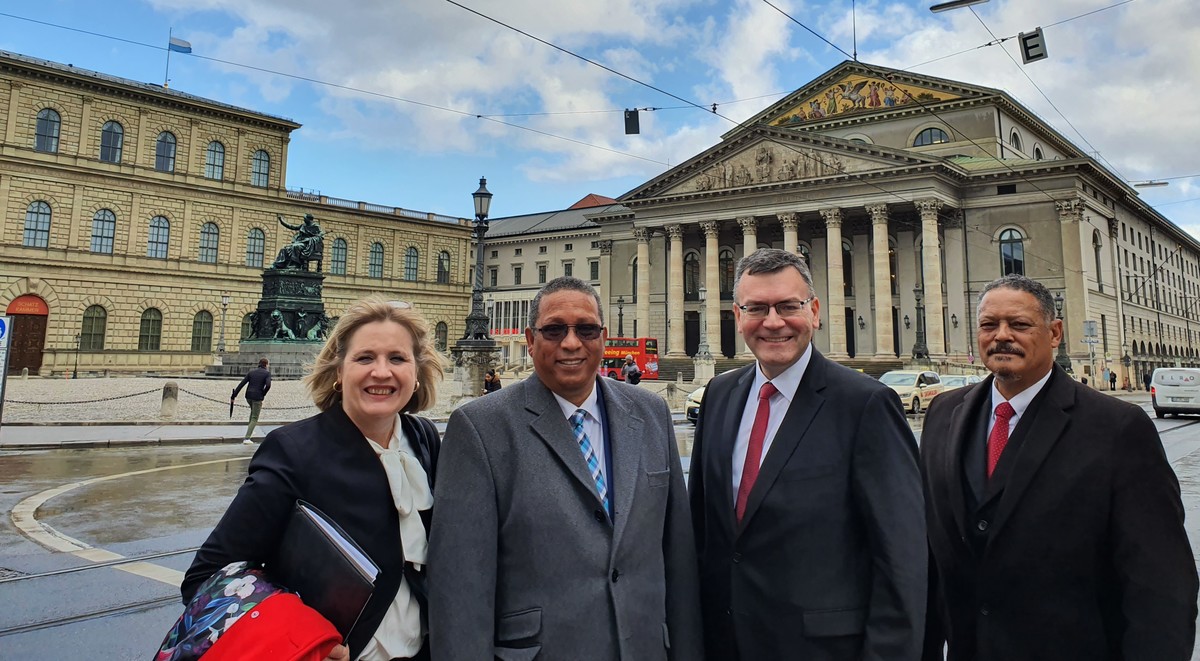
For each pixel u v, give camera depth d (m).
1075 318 48.97
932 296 48.94
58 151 52.59
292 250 35.09
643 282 62.62
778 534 2.95
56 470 13.52
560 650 2.66
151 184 56.72
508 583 2.78
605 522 2.85
